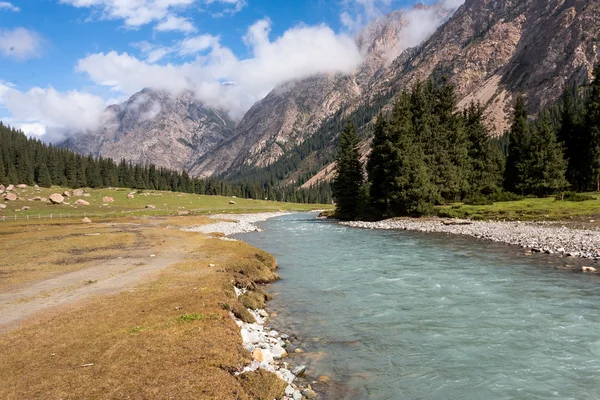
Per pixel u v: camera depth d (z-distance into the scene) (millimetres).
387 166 72688
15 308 15312
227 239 45188
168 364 9852
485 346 13523
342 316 17328
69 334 11992
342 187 90750
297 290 22562
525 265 27469
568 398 10008
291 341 14367
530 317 16453
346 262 31641
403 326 15781
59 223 73125
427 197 69250
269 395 9523
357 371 11734
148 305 15383
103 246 37000
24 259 29109
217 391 8641
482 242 40156
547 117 88625
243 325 14945
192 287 18719
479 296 19969
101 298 16734
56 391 8266
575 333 14492
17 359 10055
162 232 53781
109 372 9289
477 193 83938
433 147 78812
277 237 53406
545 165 79188
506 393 10344
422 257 32656
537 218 52250
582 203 60125
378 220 76062
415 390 10547
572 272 24688
